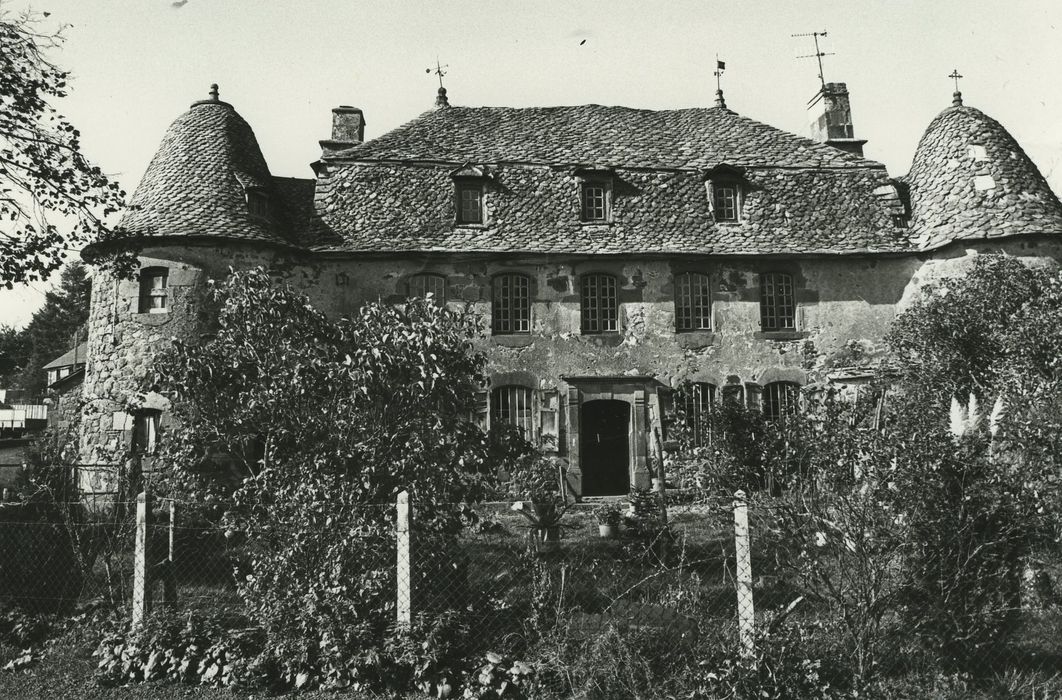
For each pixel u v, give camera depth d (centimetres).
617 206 1872
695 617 632
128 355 1606
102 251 1180
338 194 1842
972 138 1838
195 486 761
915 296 1702
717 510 675
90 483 1310
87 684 668
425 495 703
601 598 766
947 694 591
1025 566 641
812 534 617
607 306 1822
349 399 725
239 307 782
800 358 1809
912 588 604
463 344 783
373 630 668
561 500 1185
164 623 712
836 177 1959
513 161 1917
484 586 764
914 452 608
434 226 1811
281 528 696
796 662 597
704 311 1831
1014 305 1259
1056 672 621
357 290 1759
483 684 624
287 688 648
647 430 1759
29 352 5644
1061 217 1703
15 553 797
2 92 1034
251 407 719
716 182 1908
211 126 1853
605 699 595
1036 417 660
